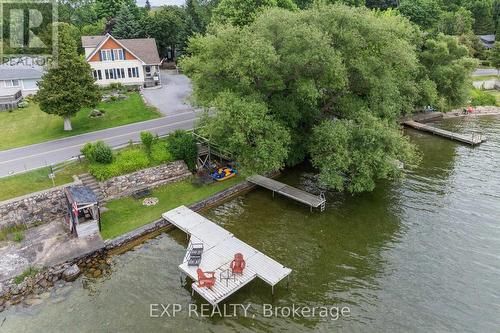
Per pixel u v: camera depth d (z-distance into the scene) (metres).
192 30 74.06
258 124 29.47
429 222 29.70
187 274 23.00
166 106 48.75
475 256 25.73
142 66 59.31
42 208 28.59
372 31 33.16
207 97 34.88
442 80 54.19
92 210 26.89
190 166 35.78
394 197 33.56
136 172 32.81
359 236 28.06
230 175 35.84
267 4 56.06
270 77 32.81
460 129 52.34
